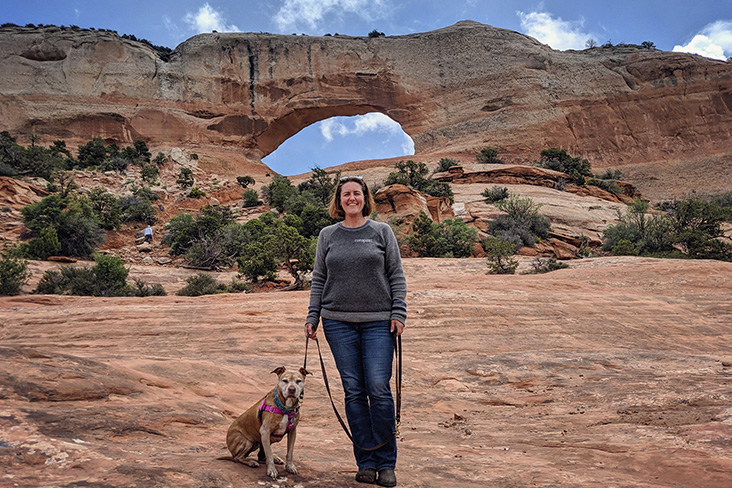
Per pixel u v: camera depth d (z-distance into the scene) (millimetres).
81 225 41656
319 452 4094
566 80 112688
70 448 2732
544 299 15711
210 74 113062
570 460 3924
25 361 4457
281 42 119000
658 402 5953
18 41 106250
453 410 7184
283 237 33969
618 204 67312
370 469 3074
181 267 41750
